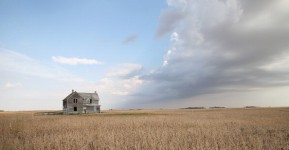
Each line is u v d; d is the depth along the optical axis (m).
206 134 19.73
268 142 16.50
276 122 32.50
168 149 14.52
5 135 20.95
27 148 15.16
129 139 17.69
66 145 15.59
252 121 34.31
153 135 18.53
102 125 29.34
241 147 14.61
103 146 15.30
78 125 29.36
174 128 25.47
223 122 32.31
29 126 27.64
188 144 15.30
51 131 24.50
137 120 35.59
